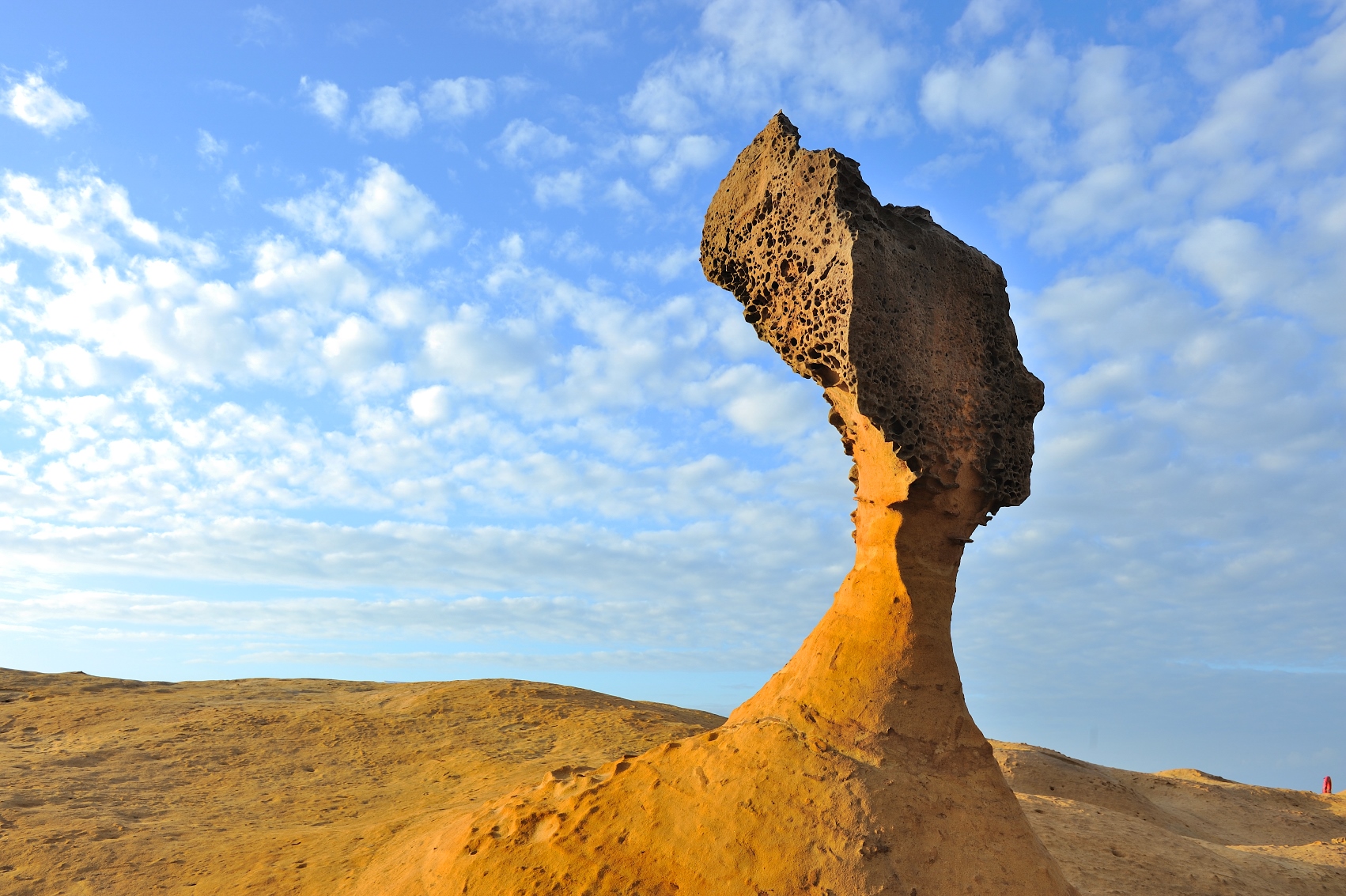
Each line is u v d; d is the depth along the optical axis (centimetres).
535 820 667
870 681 636
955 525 653
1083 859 866
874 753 609
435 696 1759
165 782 1216
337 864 791
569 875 591
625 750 1331
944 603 656
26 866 838
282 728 1530
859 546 689
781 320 660
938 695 637
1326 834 1598
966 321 668
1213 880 845
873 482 661
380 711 1680
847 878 542
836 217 628
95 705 1738
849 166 649
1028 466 679
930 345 637
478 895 602
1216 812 1659
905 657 639
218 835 955
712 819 590
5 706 1733
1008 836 600
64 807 1044
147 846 900
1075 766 1645
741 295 702
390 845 807
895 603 648
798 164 665
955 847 575
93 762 1309
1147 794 1742
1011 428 675
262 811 1084
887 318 611
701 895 552
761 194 689
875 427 611
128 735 1486
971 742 637
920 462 611
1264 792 1862
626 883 573
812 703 647
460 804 971
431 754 1377
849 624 665
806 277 639
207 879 806
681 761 657
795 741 623
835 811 574
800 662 692
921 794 594
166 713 1667
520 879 600
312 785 1219
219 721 1568
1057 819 1001
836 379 643
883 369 602
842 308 603
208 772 1278
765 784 599
